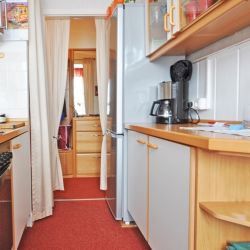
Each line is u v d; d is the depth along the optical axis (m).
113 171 2.70
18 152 1.91
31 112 2.53
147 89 2.59
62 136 4.37
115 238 2.25
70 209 2.93
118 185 2.55
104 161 3.61
